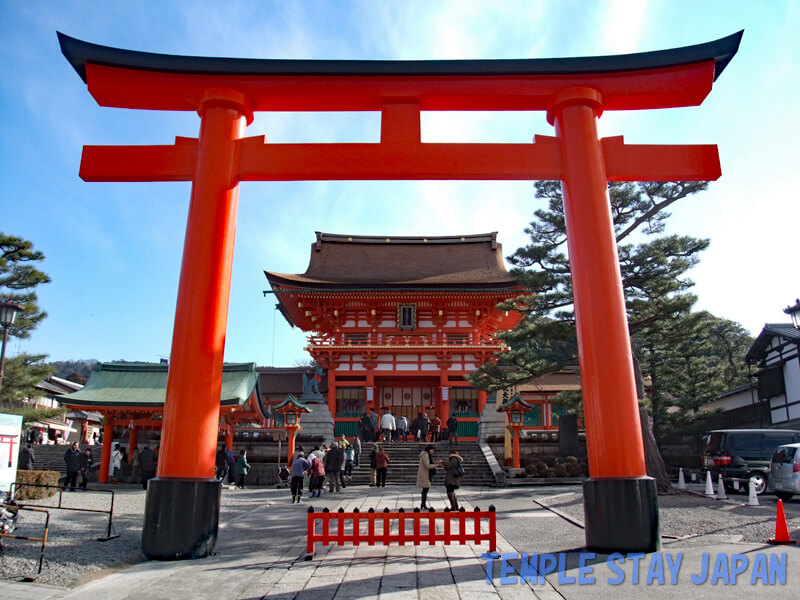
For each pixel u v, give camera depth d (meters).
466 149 12.02
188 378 10.71
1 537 9.79
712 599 7.38
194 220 11.45
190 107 12.68
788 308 16.06
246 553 10.65
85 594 7.86
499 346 39.28
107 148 12.09
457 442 32.31
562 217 23.69
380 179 12.05
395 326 42.00
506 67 12.04
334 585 8.14
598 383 10.73
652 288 21.88
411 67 12.05
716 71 12.33
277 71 12.01
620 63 11.91
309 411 28.72
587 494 10.47
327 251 48.00
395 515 10.38
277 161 11.88
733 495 21.25
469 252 49.09
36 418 24.22
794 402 32.53
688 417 33.44
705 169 11.97
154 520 10.12
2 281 24.12
